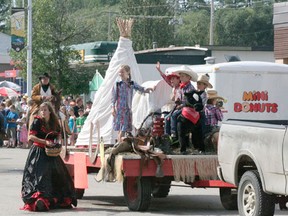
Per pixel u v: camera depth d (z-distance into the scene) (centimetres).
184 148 2375
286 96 3469
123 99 2492
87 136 2648
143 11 13362
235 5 15225
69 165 2686
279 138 1848
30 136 2336
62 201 2380
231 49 6481
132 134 2525
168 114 2436
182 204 2602
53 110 2348
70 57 7750
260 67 3431
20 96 7462
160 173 2284
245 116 3419
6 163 4259
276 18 5047
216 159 2325
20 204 2503
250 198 1997
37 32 7581
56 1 8344
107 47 7900
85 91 7831
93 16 16462
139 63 5856
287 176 1822
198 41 14312
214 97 2520
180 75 2447
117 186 3141
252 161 2008
